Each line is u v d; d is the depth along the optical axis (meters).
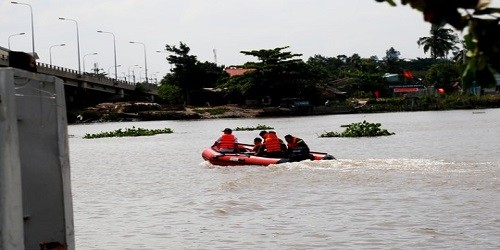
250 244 11.02
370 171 20.42
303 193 16.44
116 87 99.00
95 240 11.75
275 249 10.57
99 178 23.06
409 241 10.73
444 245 10.36
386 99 97.25
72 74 83.06
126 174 24.17
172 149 37.38
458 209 13.38
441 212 13.12
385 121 64.50
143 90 109.62
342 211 13.72
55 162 4.67
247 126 62.81
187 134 53.50
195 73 100.88
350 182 18.11
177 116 88.56
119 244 11.37
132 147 40.66
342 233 11.55
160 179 21.67
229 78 98.69
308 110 88.81
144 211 14.80
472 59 2.12
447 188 16.36
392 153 29.45
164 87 103.81
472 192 15.55
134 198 17.11
